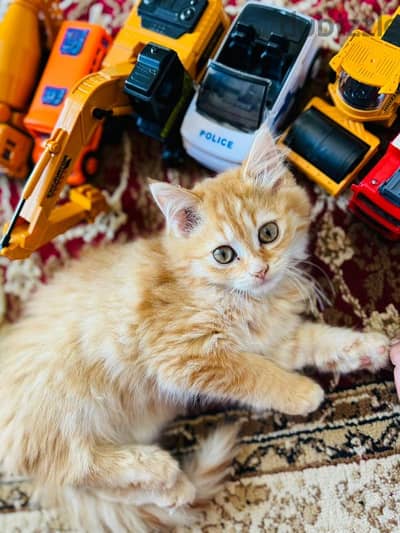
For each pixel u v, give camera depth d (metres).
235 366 0.31
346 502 0.33
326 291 0.36
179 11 0.35
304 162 0.35
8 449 0.32
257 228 0.28
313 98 0.36
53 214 0.36
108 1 0.41
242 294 0.31
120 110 0.36
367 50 0.31
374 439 0.34
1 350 0.34
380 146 0.36
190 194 0.27
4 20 0.38
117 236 0.39
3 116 0.38
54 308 0.32
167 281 0.31
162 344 0.31
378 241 0.36
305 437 0.34
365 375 0.34
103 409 0.32
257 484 0.34
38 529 0.36
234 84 0.33
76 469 0.32
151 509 0.33
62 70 0.37
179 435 0.36
